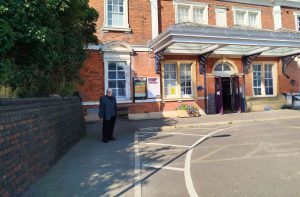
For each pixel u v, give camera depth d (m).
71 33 9.04
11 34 5.52
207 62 16.42
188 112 15.23
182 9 16.50
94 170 5.63
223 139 8.84
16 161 4.07
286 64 18.31
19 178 4.17
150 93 15.05
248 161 6.15
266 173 5.25
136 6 15.17
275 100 18.09
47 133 5.66
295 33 15.03
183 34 12.72
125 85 14.77
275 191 4.34
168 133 10.52
